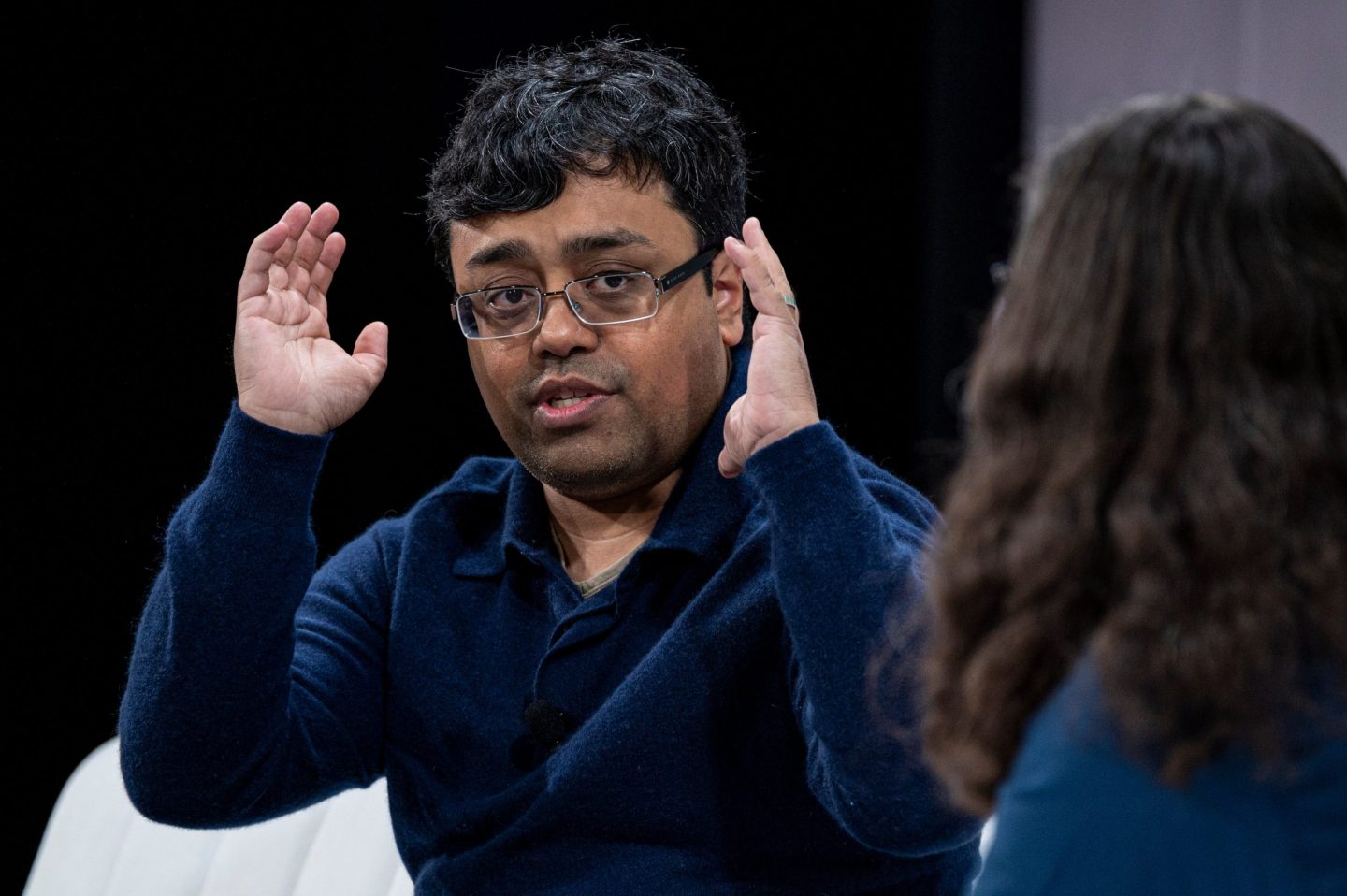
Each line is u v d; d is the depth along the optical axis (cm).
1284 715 283
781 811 469
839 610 414
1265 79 950
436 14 837
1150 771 288
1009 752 317
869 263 1006
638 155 473
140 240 823
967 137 1016
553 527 525
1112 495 302
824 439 427
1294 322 292
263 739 483
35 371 833
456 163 493
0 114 808
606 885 469
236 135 816
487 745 495
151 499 841
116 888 664
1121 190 307
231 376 827
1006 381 315
